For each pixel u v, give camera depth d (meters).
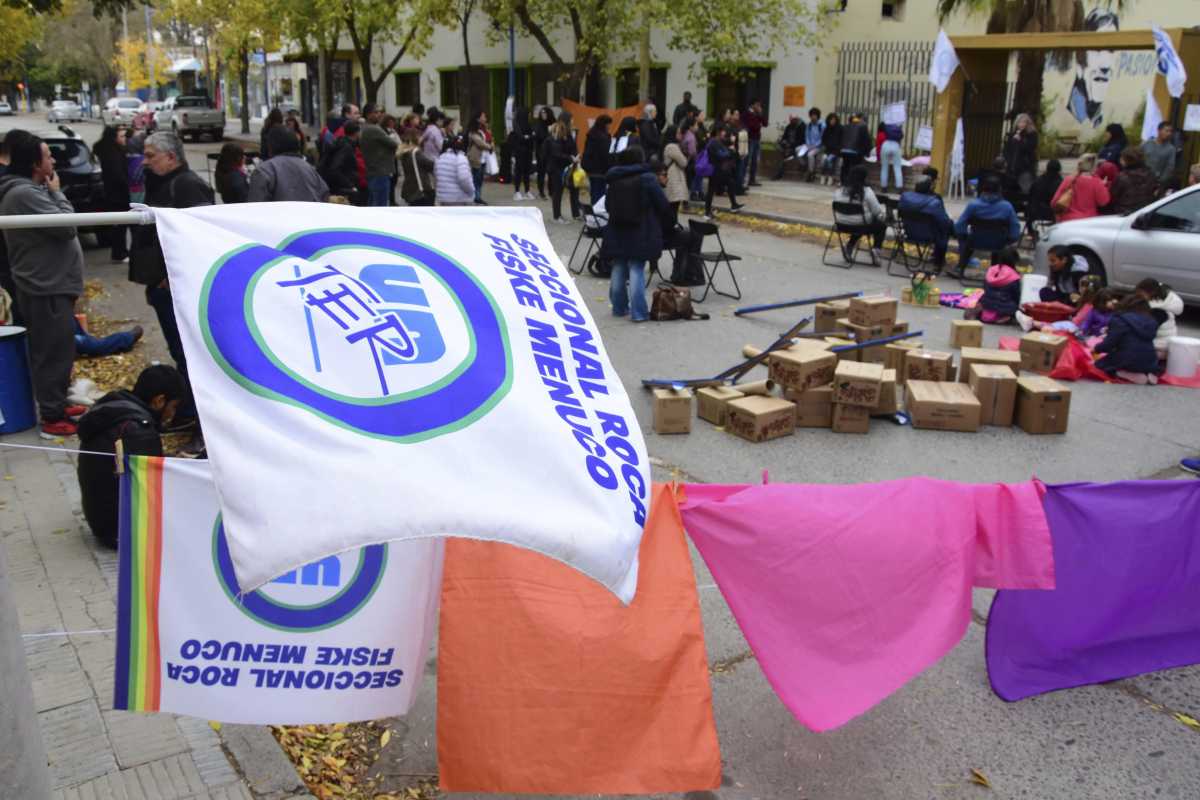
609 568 2.34
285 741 3.67
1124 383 8.42
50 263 6.31
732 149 18.41
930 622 3.53
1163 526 4.03
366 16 25.25
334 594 3.02
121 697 2.92
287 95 53.91
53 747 3.51
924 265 13.08
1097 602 4.05
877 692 3.44
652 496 3.34
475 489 2.28
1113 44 15.83
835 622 3.44
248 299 2.43
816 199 19.28
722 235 15.77
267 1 29.20
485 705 3.19
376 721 3.83
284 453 2.18
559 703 3.20
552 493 2.37
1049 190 13.59
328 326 2.43
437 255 2.77
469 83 27.53
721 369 8.56
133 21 65.19
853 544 3.43
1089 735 3.85
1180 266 10.23
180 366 6.52
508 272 2.86
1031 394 7.11
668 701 3.23
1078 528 3.91
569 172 15.59
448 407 2.39
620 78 27.16
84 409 6.75
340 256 2.63
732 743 3.77
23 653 2.29
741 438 7.01
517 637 3.21
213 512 2.89
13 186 6.10
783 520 3.40
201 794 3.31
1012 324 10.35
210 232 2.57
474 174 17.95
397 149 14.27
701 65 22.59
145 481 2.85
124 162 12.13
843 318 9.09
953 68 17.48
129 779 3.36
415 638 3.15
